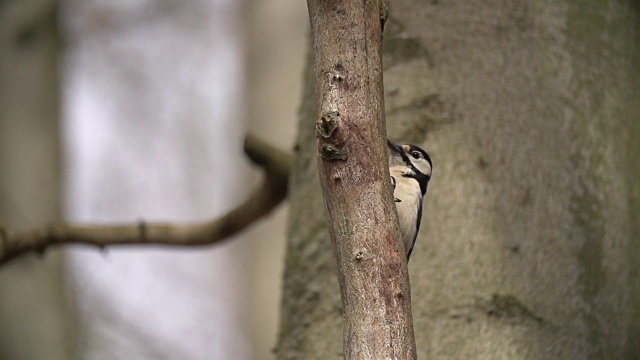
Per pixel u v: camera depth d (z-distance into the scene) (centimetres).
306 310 1021
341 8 664
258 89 2164
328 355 990
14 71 2348
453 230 977
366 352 637
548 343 940
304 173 1077
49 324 2281
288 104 2106
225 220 1369
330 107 654
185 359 2584
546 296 953
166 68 2939
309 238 1045
